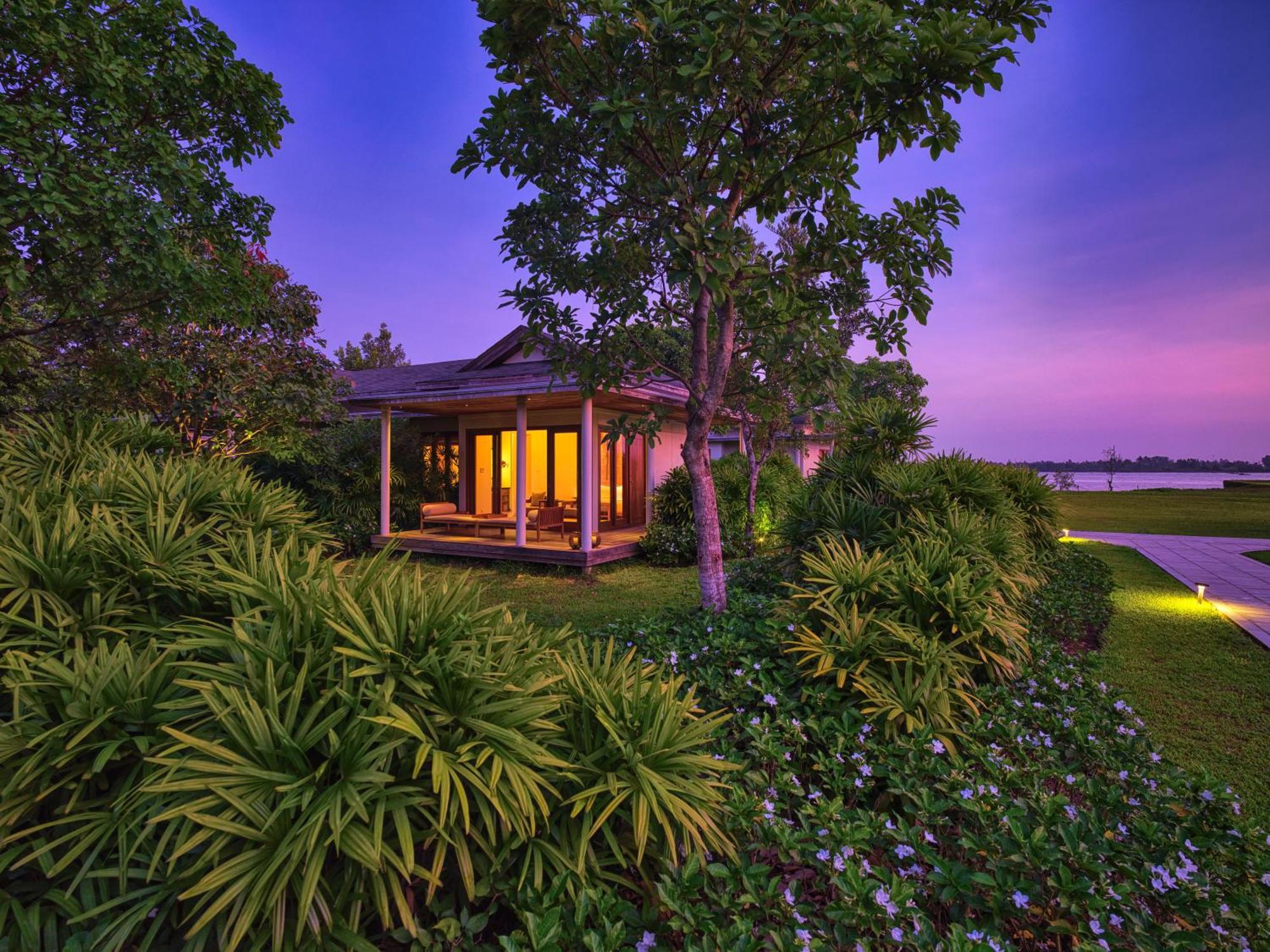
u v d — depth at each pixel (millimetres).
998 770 2367
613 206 4371
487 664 1844
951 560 3561
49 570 2139
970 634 3086
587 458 9938
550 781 1812
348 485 12711
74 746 1590
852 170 4383
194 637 1877
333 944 1432
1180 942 1584
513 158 3990
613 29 3229
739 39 3123
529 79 3920
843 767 2467
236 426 8242
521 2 3209
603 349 4633
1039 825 2002
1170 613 6949
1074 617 6109
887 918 1581
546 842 1723
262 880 1312
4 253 3754
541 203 4285
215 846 1363
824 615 3316
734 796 2092
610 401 11234
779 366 4965
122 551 2299
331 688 1700
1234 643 5730
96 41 4000
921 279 4410
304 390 8430
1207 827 2135
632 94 3494
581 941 1544
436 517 12148
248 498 3328
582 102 3721
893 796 2410
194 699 1624
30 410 6430
